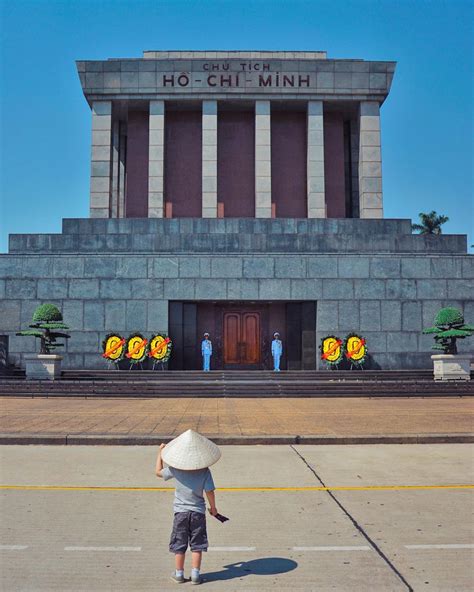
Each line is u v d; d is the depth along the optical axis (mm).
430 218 83500
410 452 12656
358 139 41375
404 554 6598
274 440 13625
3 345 28906
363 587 5727
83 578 5957
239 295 31719
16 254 31734
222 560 6457
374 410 19250
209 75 37594
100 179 36906
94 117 37438
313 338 31953
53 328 26891
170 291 31625
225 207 39281
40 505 8578
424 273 32062
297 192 39531
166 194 39188
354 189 41094
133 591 5648
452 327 27188
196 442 5918
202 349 31047
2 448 13133
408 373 28703
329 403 21734
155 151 37188
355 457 12109
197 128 39875
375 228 34625
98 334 31250
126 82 37469
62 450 12898
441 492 9297
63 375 28047
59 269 31578
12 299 31406
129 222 34188
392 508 8398
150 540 7090
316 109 37875
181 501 5871
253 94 37688
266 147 37531
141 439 13578
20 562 6387
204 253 32031
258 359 33625
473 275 32156
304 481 10062
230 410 19250
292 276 31875
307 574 6055
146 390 24078
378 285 31891
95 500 8859
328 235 33250
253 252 32406
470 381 25391
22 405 20500
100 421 16297
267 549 6789
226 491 9398
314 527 7566
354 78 37719
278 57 41250
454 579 5906
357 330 31641
